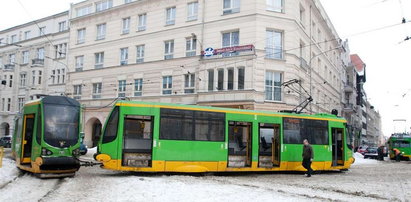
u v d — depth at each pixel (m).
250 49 26.20
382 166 25.03
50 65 43.69
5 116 50.00
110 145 13.76
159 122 14.47
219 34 28.33
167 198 9.41
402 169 22.11
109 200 9.09
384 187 13.07
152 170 14.12
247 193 10.26
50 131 13.47
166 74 31.17
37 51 46.28
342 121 19.38
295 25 28.06
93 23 37.47
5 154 26.98
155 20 32.50
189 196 9.68
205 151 15.12
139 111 14.20
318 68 36.62
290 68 27.34
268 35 27.33
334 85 45.03
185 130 14.88
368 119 106.25
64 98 14.44
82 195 9.73
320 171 19.27
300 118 17.69
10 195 9.71
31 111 14.34
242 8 27.42
